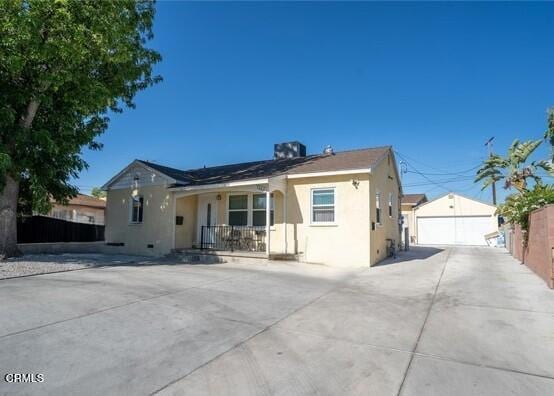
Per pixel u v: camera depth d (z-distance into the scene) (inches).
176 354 173.6
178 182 622.8
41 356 167.3
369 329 214.1
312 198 529.0
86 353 172.2
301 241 528.1
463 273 420.5
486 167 903.7
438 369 159.3
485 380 148.9
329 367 161.0
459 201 1174.3
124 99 568.4
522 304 269.7
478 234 1138.0
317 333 206.7
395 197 716.7
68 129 483.2
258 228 574.9
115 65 488.7
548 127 597.9
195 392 137.2
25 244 590.6
